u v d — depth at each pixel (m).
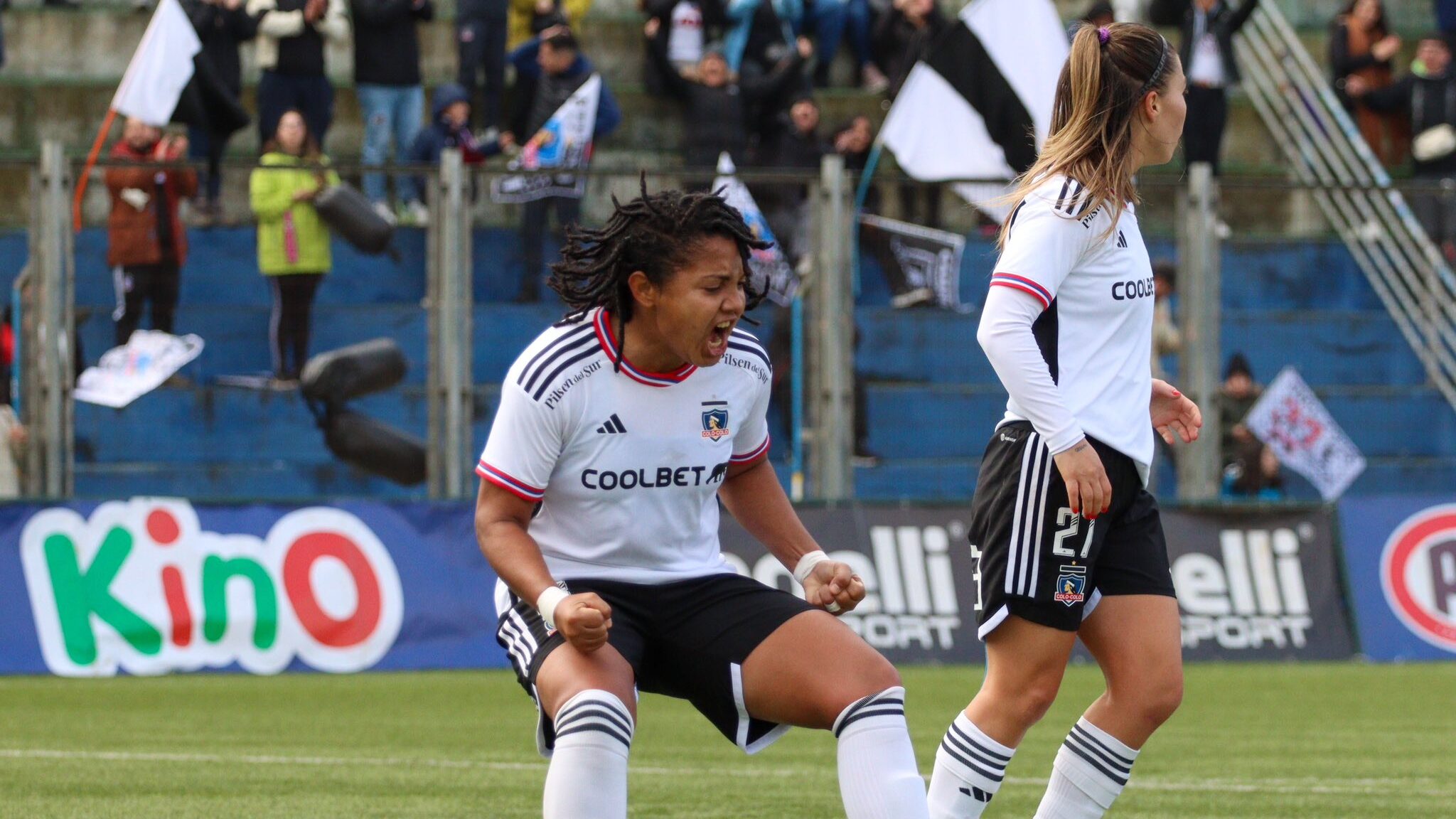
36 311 39.06
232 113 42.50
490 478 12.77
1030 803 20.67
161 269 40.06
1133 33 14.54
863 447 42.50
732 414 13.09
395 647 39.78
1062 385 14.26
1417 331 50.72
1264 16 62.69
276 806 20.22
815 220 41.19
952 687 36.28
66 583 38.44
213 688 36.00
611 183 43.59
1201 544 42.78
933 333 42.84
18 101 57.41
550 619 12.23
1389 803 20.91
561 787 11.89
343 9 54.50
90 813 19.64
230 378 41.28
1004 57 43.69
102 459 40.47
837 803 20.50
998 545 14.36
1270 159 61.59
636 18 62.56
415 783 22.31
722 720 13.02
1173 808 20.41
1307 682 37.84
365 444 40.78
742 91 52.31
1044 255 14.07
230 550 39.28
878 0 60.38
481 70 56.06
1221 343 48.91
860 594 13.45
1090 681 38.34
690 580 13.22
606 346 12.68
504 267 42.22
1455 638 43.94
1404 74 64.12
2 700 33.62
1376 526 44.09
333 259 41.56
